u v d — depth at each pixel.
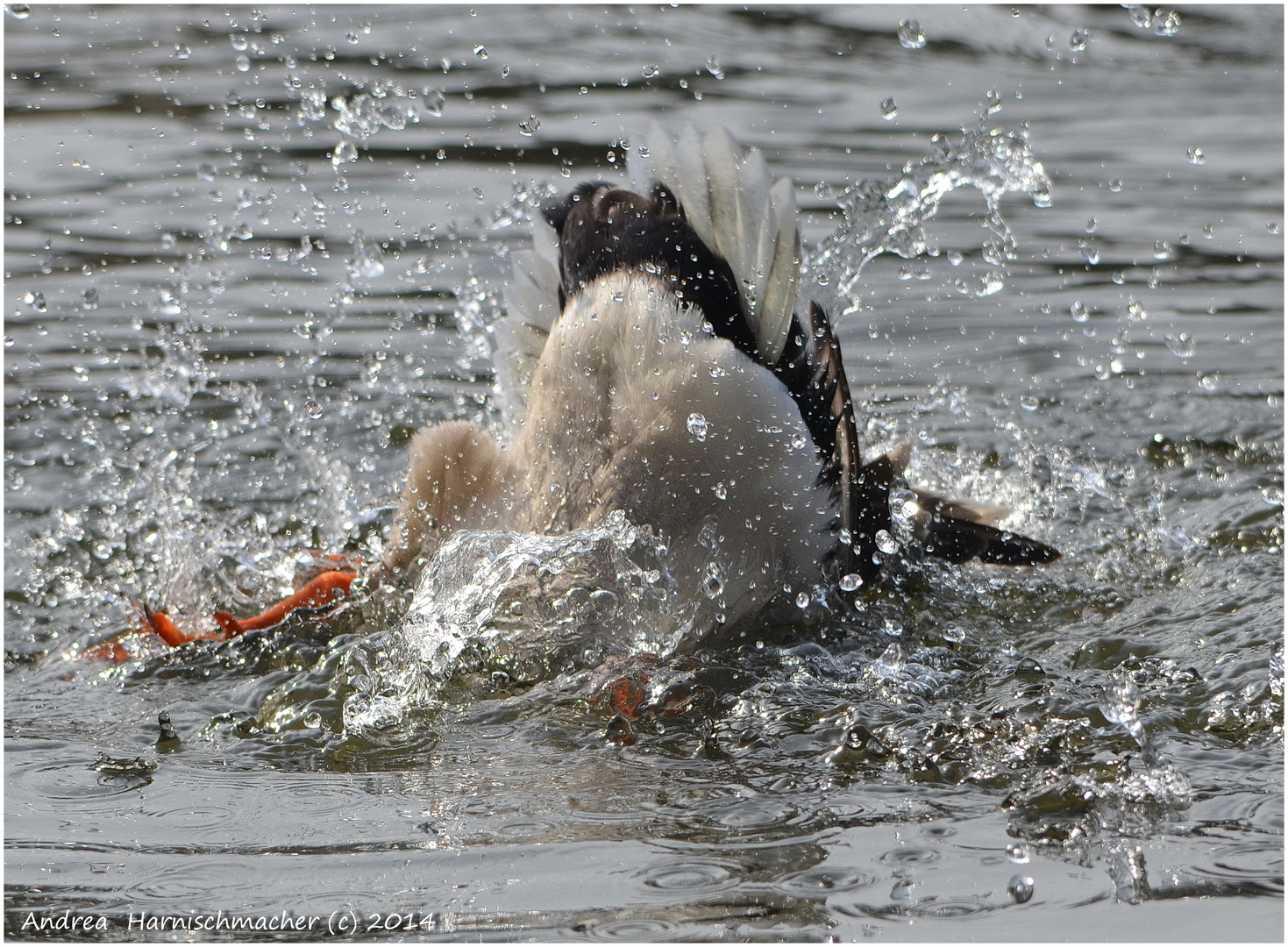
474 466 9.31
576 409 8.70
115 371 13.94
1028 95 23.34
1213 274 16.62
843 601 9.38
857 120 21.59
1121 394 13.71
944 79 24.12
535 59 24.39
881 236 11.15
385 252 16.83
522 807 6.50
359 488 11.89
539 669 8.37
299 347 14.65
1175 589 9.73
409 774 6.98
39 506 11.36
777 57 25.19
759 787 6.67
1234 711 7.34
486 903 5.50
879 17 27.77
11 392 13.45
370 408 13.38
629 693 7.98
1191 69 24.88
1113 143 21.08
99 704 8.06
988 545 10.40
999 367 14.35
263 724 7.70
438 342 14.84
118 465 12.14
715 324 8.63
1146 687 7.73
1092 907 5.33
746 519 8.66
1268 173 19.75
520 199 17.31
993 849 5.87
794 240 8.67
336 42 25.16
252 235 17.34
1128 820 6.12
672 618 8.64
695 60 24.69
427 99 12.73
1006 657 8.51
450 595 8.63
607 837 6.10
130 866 5.92
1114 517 11.17
